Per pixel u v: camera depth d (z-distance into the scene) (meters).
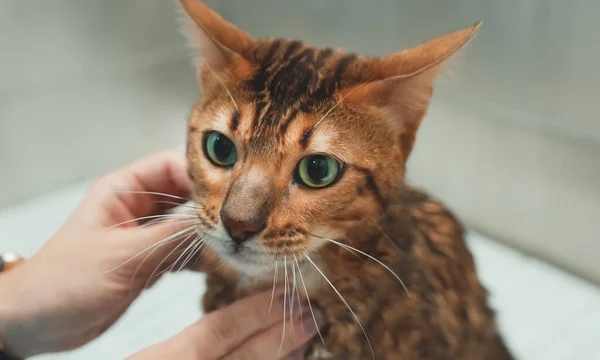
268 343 0.33
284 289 0.34
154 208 0.41
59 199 0.63
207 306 0.37
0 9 0.56
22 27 0.58
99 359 0.45
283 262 0.31
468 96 0.54
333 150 0.31
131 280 0.35
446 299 0.36
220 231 0.31
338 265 0.34
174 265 0.34
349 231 0.33
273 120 0.31
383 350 0.34
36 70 0.60
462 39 0.31
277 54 0.33
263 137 0.30
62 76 0.62
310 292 0.35
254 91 0.31
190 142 0.33
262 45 0.33
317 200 0.31
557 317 0.50
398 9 0.54
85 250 0.36
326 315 0.35
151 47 0.63
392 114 0.32
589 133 0.50
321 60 0.32
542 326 0.49
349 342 0.35
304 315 0.34
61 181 0.66
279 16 0.63
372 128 0.32
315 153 0.31
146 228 0.35
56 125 0.63
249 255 0.31
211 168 0.32
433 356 0.35
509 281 0.54
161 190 0.40
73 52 0.62
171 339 0.33
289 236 0.31
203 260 0.36
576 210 0.53
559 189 0.54
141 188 0.40
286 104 0.31
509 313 0.50
